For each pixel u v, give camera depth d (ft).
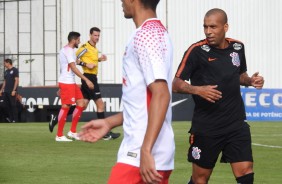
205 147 49.11
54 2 246.06
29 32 248.11
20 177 67.46
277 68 221.25
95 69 109.60
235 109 48.70
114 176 30.50
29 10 248.11
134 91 30.48
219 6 220.84
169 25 221.25
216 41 48.73
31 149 92.48
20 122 171.73
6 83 172.65
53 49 246.06
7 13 249.55
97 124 33.04
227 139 48.70
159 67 29.60
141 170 29.17
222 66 48.75
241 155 48.34
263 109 174.81
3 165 76.13
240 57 49.32
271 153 90.63
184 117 169.27
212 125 48.67
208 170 50.06
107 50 219.61
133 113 30.58
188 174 69.92
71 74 104.73
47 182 64.59
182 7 220.84
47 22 246.88
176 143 103.14
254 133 127.65
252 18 220.84
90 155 85.76
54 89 174.29
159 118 29.25
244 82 50.39
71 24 226.38
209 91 47.11
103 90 169.48
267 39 221.05
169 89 30.17
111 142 103.86
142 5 31.01
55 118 114.11
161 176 28.99
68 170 72.49
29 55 247.91
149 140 29.14
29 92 174.50
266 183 65.26
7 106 172.96
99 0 222.89
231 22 221.66
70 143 101.55
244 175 48.44
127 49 30.73
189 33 220.84
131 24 219.41
